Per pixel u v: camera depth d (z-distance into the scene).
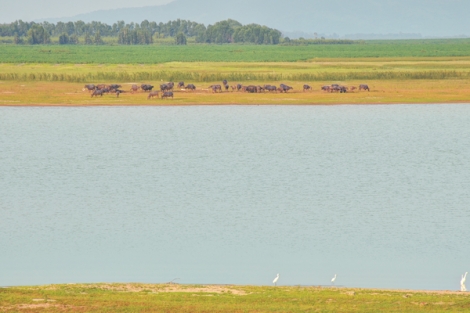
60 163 192.25
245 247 112.12
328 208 139.75
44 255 107.50
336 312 72.94
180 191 156.62
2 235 119.75
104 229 123.81
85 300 76.88
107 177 173.00
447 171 181.25
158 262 103.81
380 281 93.56
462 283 88.81
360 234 119.44
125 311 73.00
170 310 73.19
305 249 110.94
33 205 142.75
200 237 118.50
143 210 138.50
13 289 82.06
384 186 161.50
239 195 152.12
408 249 110.50
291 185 162.88
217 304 75.69
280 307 74.75
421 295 81.44
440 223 127.44
